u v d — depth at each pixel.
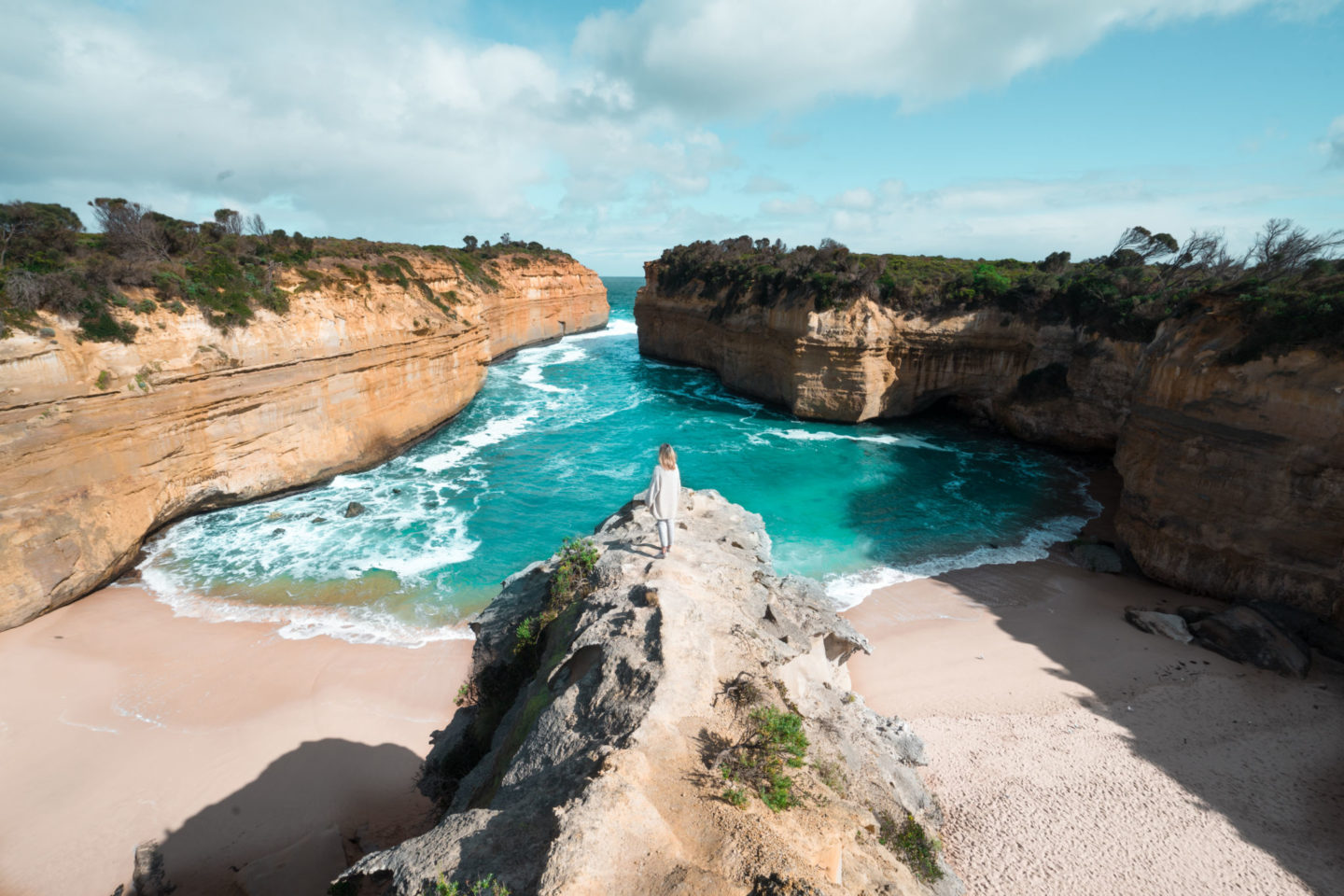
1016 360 36.94
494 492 27.78
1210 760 12.52
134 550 20.05
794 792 6.07
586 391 50.41
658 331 64.38
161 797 11.91
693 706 6.48
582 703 6.73
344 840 10.98
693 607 7.93
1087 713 13.98
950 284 38.56
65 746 12.98
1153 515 20.36
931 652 16.36
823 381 40.28
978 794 11.54
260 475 25.00
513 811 5.26
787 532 24.42
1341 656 15.66
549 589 9.89
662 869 4.55
